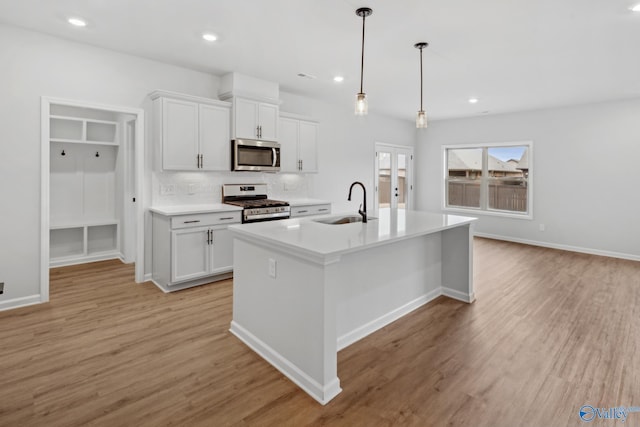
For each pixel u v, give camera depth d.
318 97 5.40
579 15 2.65
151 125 3.83
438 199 7.46
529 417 1.75
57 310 3.08
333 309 1.93
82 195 4.86
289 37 3.13
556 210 5.88
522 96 5.14
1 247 3.03
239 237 2.58
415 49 3.38
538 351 2.42
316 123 5.23
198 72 4.13
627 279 4.12
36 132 3.14
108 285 3.80
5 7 2.65
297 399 1.90
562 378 2.09
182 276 3.60
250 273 2.47
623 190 5.23
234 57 3.67
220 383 2.04
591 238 5.54
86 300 3.34
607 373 2.14
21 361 2.23
